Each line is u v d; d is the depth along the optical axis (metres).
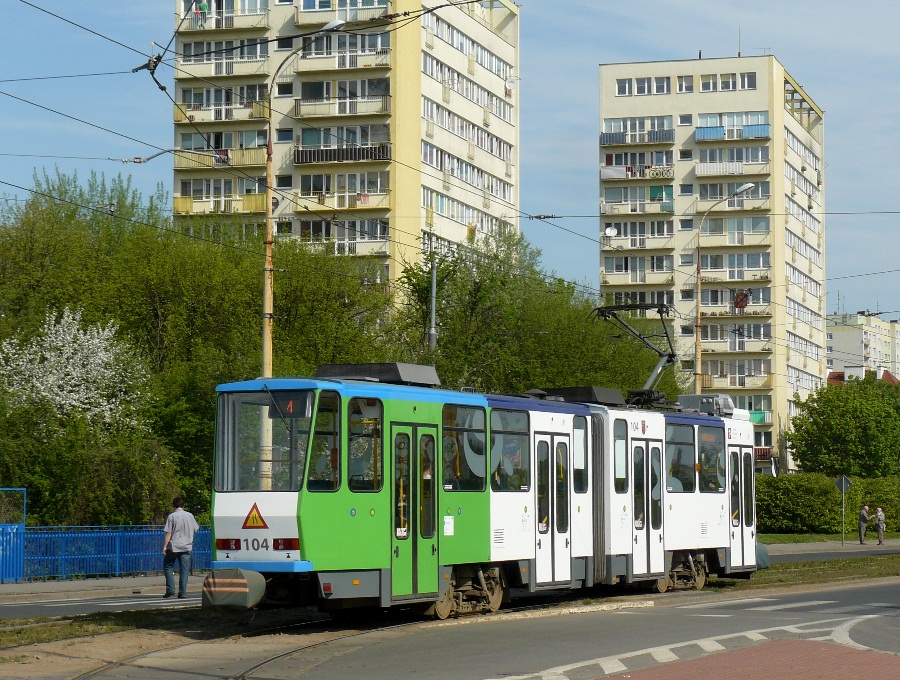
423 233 72.88
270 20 72.44
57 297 53.50
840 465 87.69
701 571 28.30
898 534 73.81
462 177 77.56
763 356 102.44
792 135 107.56
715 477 29.06
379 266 56.56
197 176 73.56
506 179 83.44
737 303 100.94
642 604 23.30
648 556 26.02
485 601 21.44
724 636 17.33
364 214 71.00
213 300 51.91
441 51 74.94
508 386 51.84
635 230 105.19
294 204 71.81
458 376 48.78
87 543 32.56
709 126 102.94
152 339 53.12
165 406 42.53
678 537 27.20
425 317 50.44
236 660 15.28
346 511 18.50
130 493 34.69
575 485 23.89
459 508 20.64
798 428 90.19
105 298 53.44
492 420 21.69
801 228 110.38
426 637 17.56
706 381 103.31
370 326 52.09
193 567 35.66
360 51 71.19
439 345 48.94
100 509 34.03
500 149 82.69
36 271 54.41
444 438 20.47
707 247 103.25
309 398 18.39
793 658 15.10
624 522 25.23
